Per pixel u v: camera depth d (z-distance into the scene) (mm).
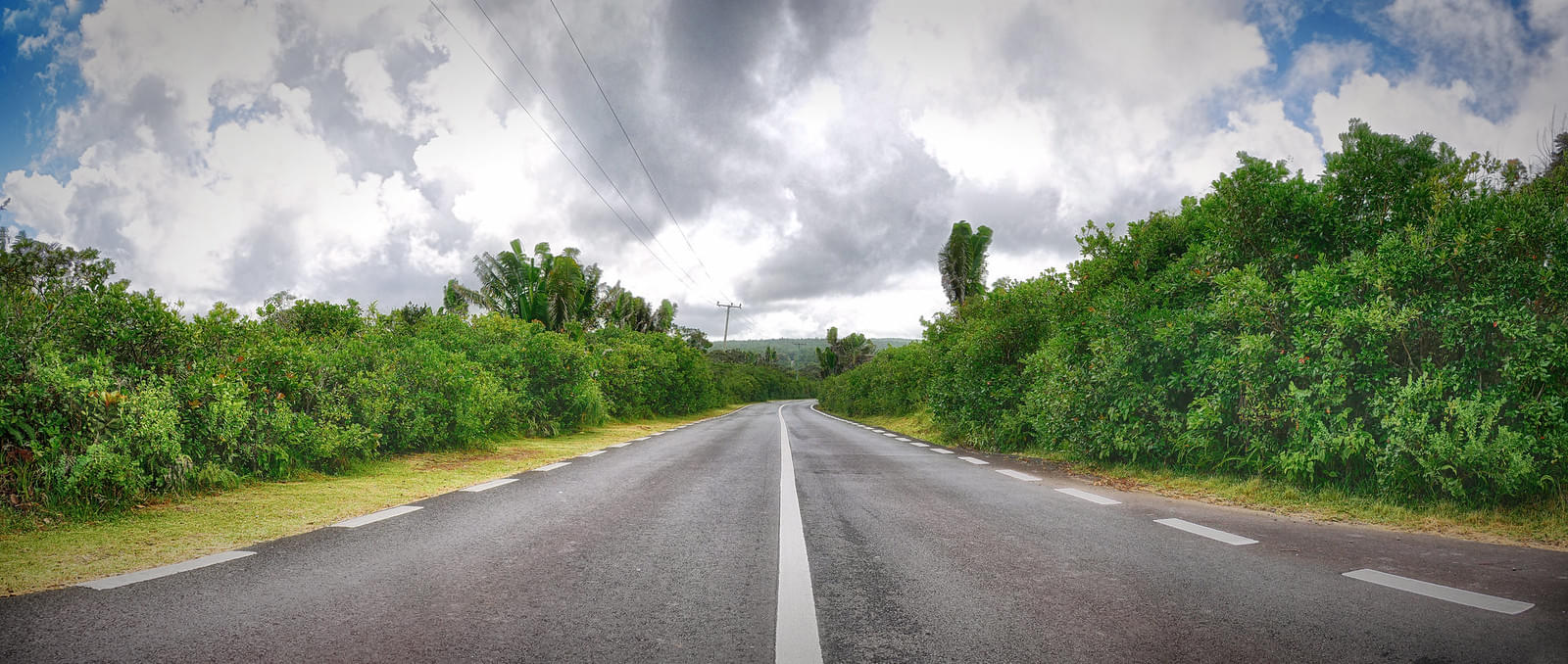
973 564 3938
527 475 8102
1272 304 7074
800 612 3029
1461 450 5266
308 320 11477
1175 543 4535
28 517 4715
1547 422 5094
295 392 8102
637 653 2529
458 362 11422
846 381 43219
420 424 10156
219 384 6695
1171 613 3035
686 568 3795
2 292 6016
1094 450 9477
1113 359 9148
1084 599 3240
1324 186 7613
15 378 5203
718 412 43344
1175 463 8578
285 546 4219
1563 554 4160
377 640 2619
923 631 2807
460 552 4105
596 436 16562
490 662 2420
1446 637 2711
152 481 5844
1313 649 2588
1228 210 8242
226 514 5316
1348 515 5637
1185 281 9062
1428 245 5973
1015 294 14188
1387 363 6188
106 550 4055
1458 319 5621
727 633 2766
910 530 4965
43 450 5070
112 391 5863
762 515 5508
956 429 15383
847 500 6383
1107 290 10664
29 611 2895
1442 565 3904
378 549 4156
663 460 10117
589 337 27859
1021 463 10312
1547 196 5656
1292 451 6613
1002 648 2609
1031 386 12242
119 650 2459
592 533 4727
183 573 3568
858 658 2502
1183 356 8508
